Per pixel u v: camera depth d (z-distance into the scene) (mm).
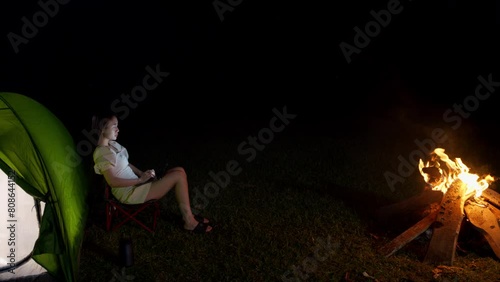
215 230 5164
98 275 4258
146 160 7965
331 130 10133
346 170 7379
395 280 4223
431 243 4621
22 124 4113
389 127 10281
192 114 11688
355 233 5156
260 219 5465
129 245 4387
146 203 4910
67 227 4137
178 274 4297
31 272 4266
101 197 5918
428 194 5418
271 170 7320
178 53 15844
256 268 4410
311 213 5656
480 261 4523
